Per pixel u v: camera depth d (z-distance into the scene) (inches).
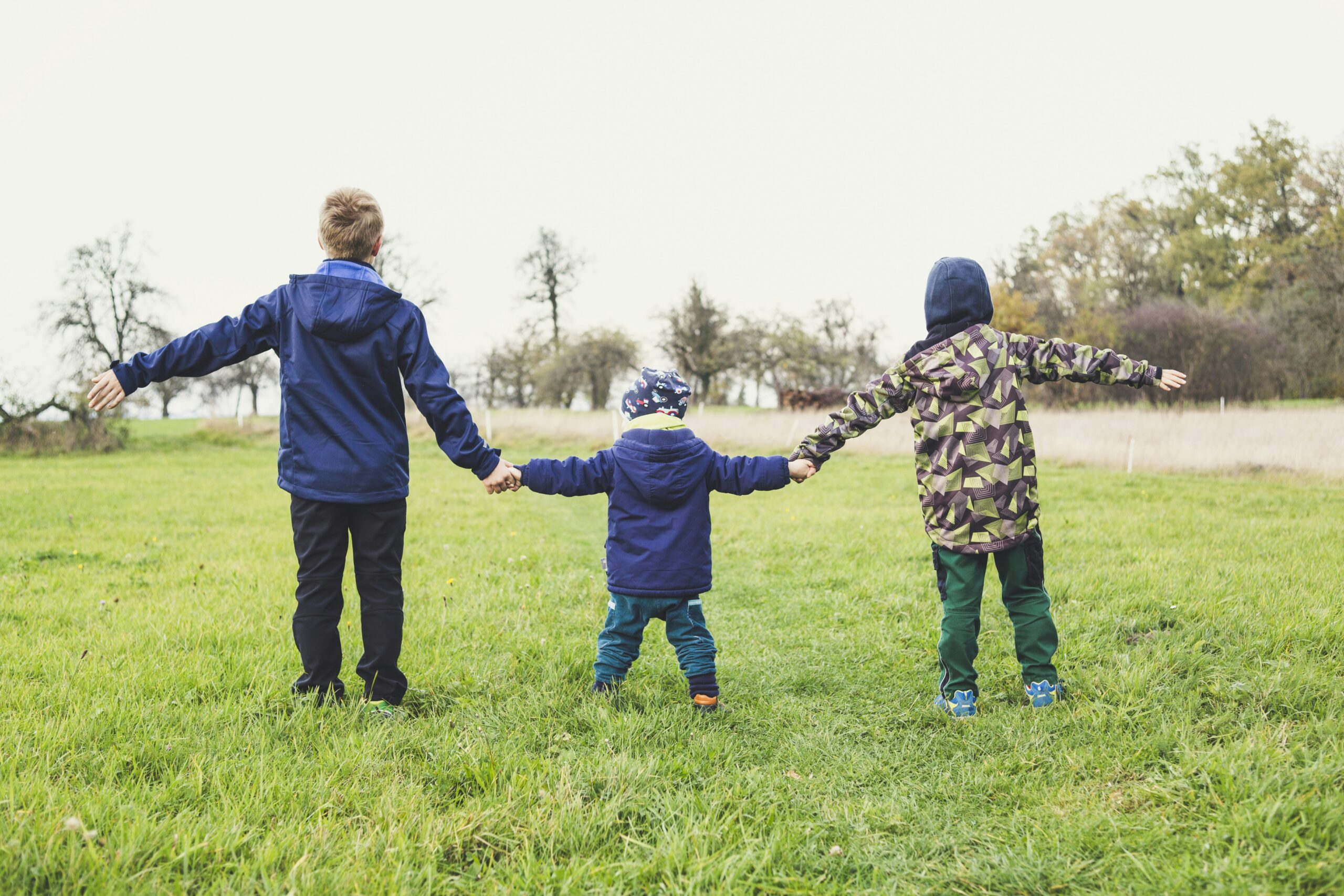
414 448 888.3
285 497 448.5
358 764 97.8
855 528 311.9
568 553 266.7
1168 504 373.7
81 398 1038.4
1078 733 111.3
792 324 2075.5
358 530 118.9
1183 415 844.0
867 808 93.0
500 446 890.1
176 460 876.6
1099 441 645.9
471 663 143.9
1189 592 180.2
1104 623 163.0
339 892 72.4
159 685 126.0
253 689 126.0
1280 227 1637.6
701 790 96.7
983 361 120.0
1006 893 77.5
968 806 95.0
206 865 76.3
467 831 83.2
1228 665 133.7
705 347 1946.4
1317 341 1275.8
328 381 113.0
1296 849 77.2
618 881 76.5
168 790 89.5
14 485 535.5
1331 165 1465.3
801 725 120.4
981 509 118.8
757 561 251.8
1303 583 186.1
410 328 117.6
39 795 86.1
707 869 77.8
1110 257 1705.2
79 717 108.9
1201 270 1674.5
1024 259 1808.6
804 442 128.4
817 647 160.9
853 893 77.2
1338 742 98.4
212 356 112.5
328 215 116.5
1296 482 484.4
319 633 117.6
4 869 71.4
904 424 820.0
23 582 213.0
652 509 123.2
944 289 124.3
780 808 93.2
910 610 184.7
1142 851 81.1
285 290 116.3
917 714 123.6
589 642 159.3
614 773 96.3
